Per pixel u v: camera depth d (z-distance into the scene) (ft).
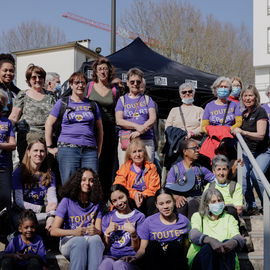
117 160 16.63
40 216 12.61
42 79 15.05
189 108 17.92
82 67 20.84
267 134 15.12
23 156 14.65
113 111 16.25
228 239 11.48
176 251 11.22
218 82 15.99
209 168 15.76
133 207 13.43
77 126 13.56
